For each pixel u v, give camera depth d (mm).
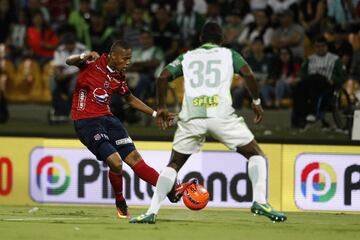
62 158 32875
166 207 32375
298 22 49875
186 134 24844
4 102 50188
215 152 32125
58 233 23562
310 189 31969
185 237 23031
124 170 32406
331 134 43406
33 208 31484
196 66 24875
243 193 32062
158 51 48969
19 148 33125
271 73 47812
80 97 27391
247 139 24734
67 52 49094
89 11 51375
